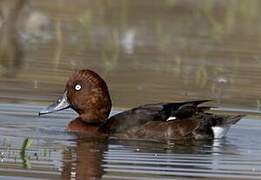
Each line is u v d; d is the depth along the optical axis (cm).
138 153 1289
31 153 1263
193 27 2425
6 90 1672
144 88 1745
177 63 2000
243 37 2347
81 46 2161
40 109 1537
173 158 1262
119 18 2477
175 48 2177
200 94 1714
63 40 2222
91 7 2603
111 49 2134
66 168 1189
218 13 2586
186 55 2103
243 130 1453
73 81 1435
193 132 1395
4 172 1159
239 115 1431
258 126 1484
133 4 2672
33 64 1945
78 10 2548
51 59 2006
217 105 1628
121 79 1825
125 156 1268
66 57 2030
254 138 1412
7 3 2503
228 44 2245
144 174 1169
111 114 1527
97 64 1969
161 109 1410
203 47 2194
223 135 1406
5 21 2372
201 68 1958
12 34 2267
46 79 1792
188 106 1417
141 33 2322
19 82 1753
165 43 2212
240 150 1328
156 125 1394
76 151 1288
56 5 2586
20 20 2394
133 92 1706
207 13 2567
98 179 1141
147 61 2019
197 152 1306
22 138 1352
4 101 1577
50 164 1207
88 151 1291
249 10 2642
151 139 1385
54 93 1662
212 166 1221
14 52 2070
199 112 1420
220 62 2033
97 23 2394
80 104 1424
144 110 1414
